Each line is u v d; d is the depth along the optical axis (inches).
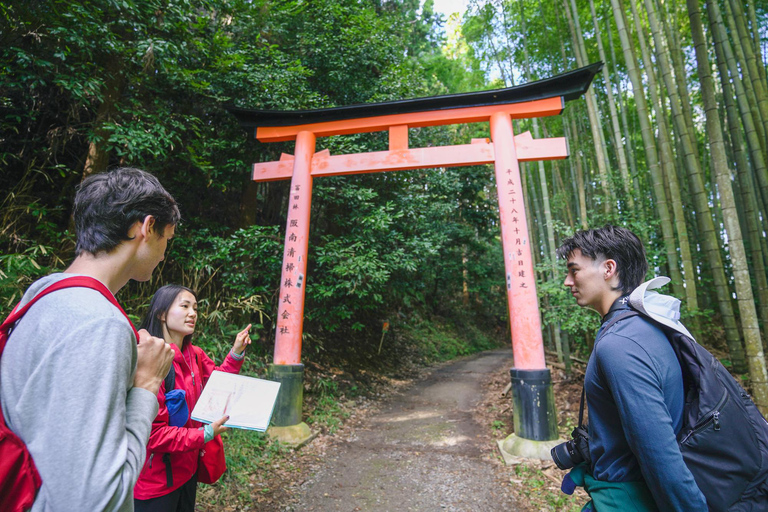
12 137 177.2
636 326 36.9
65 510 22.8
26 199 169.5
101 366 26.0
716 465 32.1
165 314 67.1
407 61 314.5
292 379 168.2
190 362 67.9
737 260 141.2
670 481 30.6
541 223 291.4
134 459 27.0
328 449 161.5
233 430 143.5
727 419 32.6
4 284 116.3
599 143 214.5
